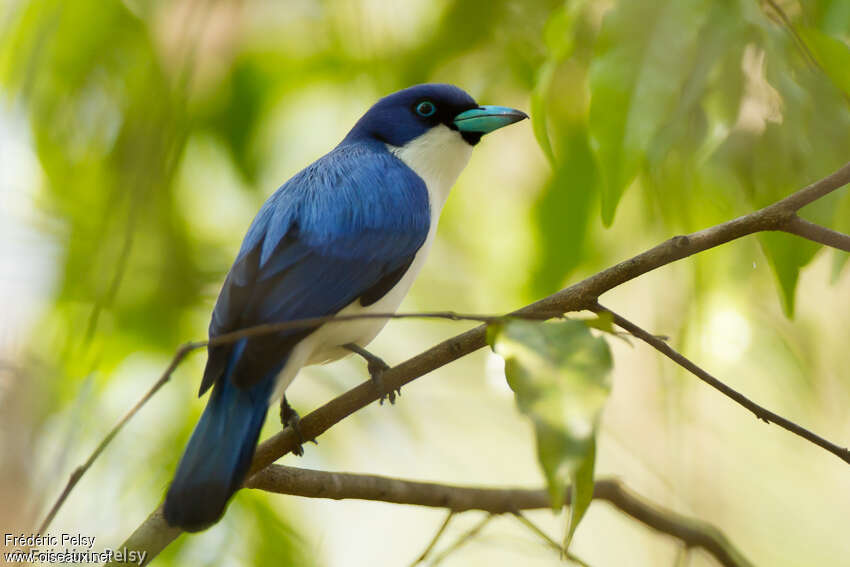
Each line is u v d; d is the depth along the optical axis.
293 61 12.26
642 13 7.25
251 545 9.82
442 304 12.63
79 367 10.41
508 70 11.80
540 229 11.00
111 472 9.91
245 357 7.67
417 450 11.86
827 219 7.60
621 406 13.52
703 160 7.73
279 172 12.66
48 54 11.66
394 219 9.10
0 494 8.91
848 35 8.23
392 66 12.00
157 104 11.09
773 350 11.16
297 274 8.47
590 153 10.76
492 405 12.45
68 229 11.21
